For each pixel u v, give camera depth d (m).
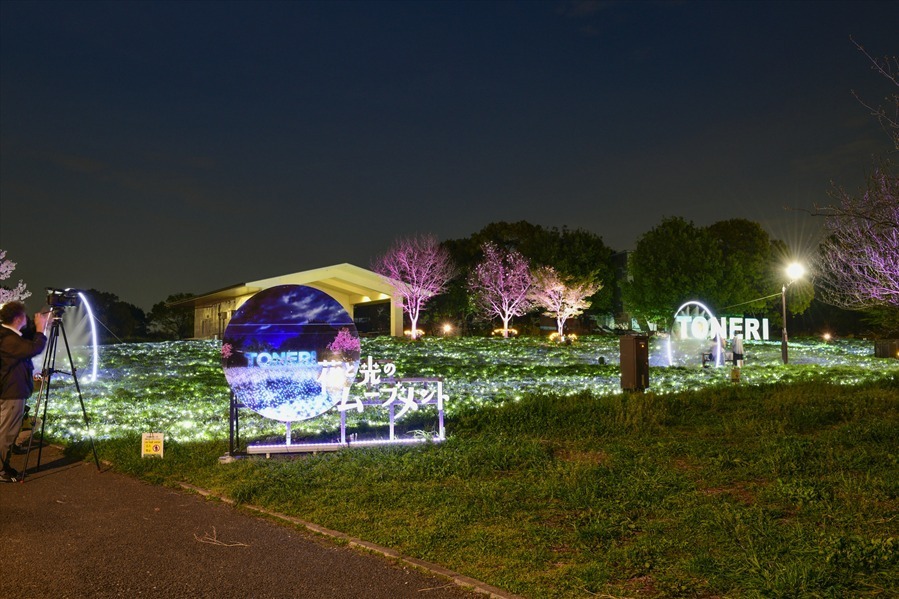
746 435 9.99
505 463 8.28
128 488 7.88
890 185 9.88
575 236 60.34
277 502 6.99
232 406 9.14
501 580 4.89
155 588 4.93
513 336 50.97
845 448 8.92
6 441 8.19
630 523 6.00
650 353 32.16
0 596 4.80
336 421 11.98
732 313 46.59
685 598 4.55
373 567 5.28
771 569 4.83
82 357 27.17
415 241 48.69
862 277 11.44
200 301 44.38
